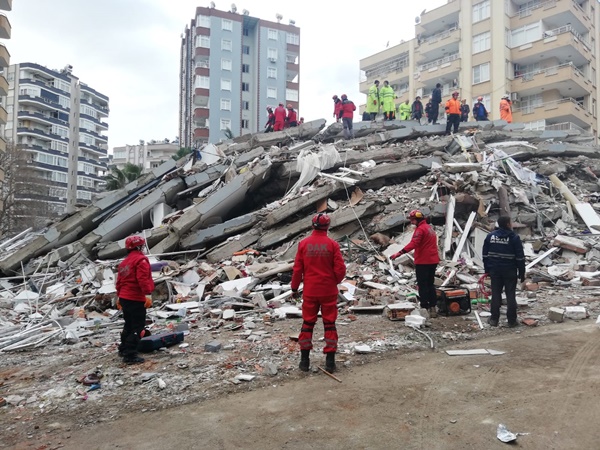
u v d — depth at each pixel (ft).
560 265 35.45
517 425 12.00
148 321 25.25
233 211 49.42
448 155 51.78
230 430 12.34
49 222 55.98
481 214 40.22
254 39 178.81
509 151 55.36
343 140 58.80
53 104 207.72
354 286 29.68
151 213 46.52
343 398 14.11
